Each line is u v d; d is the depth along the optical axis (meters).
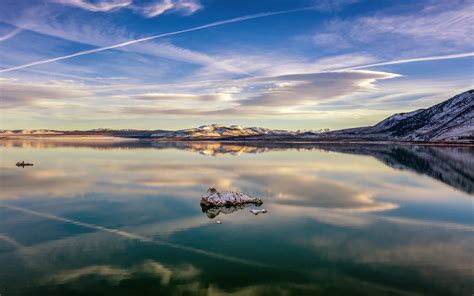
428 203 32.91
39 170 59.53
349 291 16.47
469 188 40.94
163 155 97.94
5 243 22.70
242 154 102.44
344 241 22.64
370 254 20.53
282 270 18.62
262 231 24.72
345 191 38.88
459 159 79.19
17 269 18.94
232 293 16.44
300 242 22.50
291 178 49.09
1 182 46.12
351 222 26.78
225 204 31.88
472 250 20.94
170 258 20.22
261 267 19.00
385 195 36.69
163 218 28.19
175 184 44.06
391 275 17.88
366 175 52.50
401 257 20.03
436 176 51.34
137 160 80.25
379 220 27.33
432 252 20.70
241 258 20.16
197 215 28.98
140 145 177.50
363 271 18.36
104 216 28.89
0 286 17.09
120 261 19.86
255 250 21.27
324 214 29.02
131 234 24.31
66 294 16.36
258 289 16.77
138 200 34.75
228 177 50.06
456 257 19.95
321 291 16.53
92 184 44.28
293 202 33.34
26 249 21.69
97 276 18.11
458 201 33.72
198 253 20.91
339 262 19.48
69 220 27.84
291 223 26.55
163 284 17.28
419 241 22.52
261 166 66.00
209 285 17.19
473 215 28.62
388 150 119.25
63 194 37.91
